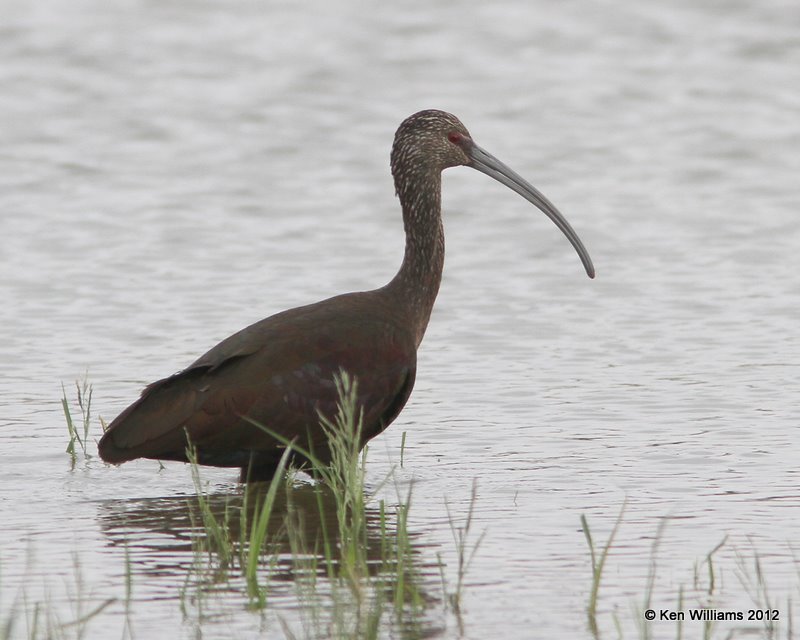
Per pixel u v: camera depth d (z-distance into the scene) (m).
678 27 40.88
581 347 18.70
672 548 11.41
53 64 38.12
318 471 13.62
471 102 35.34
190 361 18.09
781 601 10.24
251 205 27.44
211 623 9.90
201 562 11.18
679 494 12.88
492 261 23.69
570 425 15.35
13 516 12.56
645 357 18.14
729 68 37.69
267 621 9.92
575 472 13.67
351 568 10.20
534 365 17.89
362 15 42.44
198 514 12.69
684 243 24.58
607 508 12.53
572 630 9.77
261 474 13.58
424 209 14.58
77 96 35.66
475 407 16.14
